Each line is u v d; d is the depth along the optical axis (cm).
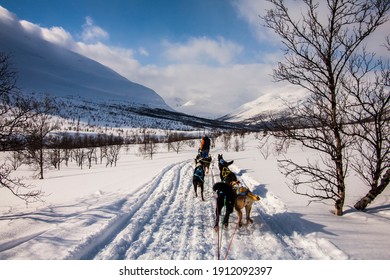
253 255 518
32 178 2272
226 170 991
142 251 535
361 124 663
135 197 945
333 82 655
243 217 752
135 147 6619
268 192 973
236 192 686
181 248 549
